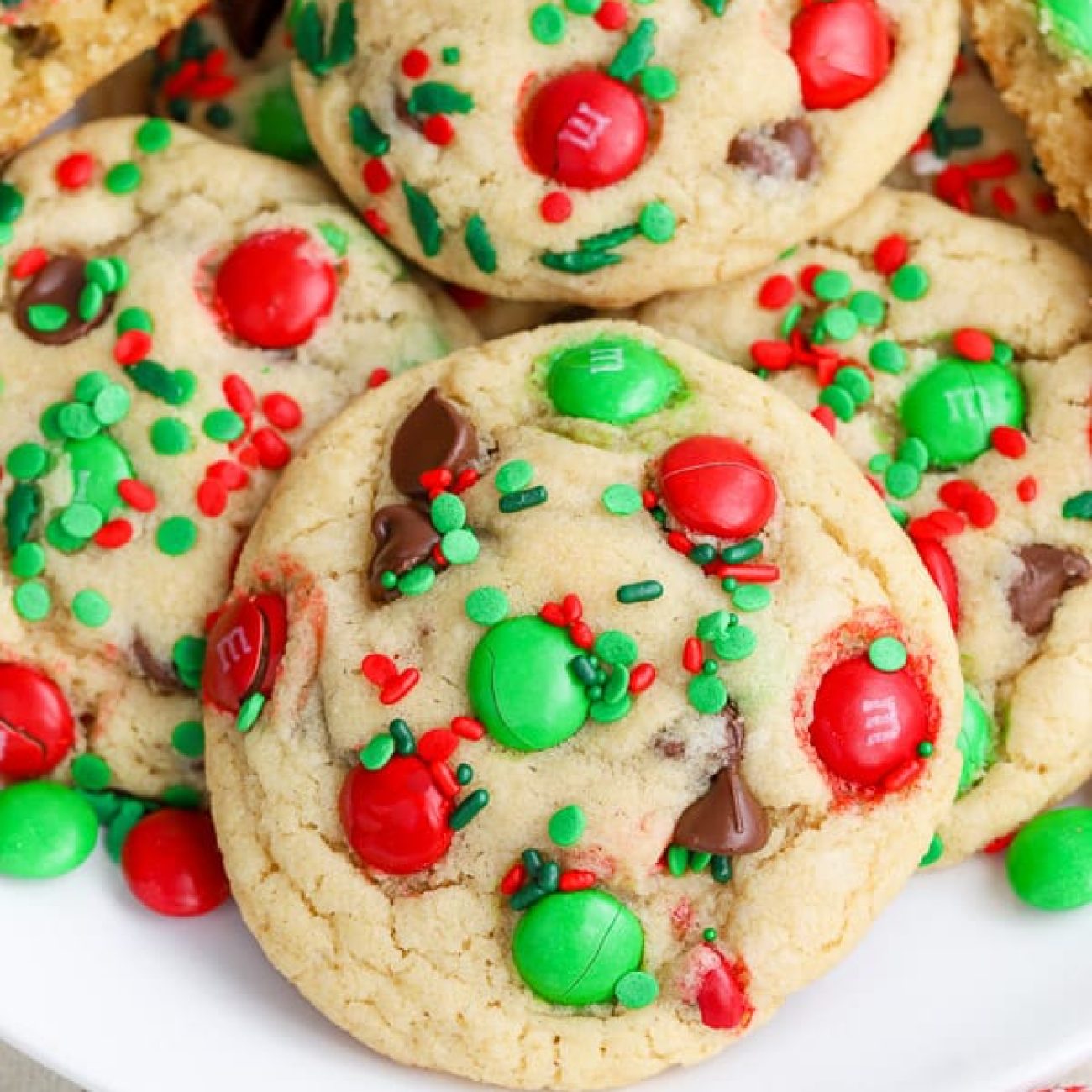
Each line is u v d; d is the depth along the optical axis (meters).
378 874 0.39
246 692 0.39
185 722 0.40
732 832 0.38
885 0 0.41
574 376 0.40
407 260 0.42
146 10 0.41
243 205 0.42
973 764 0.40
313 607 0.39
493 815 0.38
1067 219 0.42
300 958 0.39
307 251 0.41
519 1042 0.38
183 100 0.43
